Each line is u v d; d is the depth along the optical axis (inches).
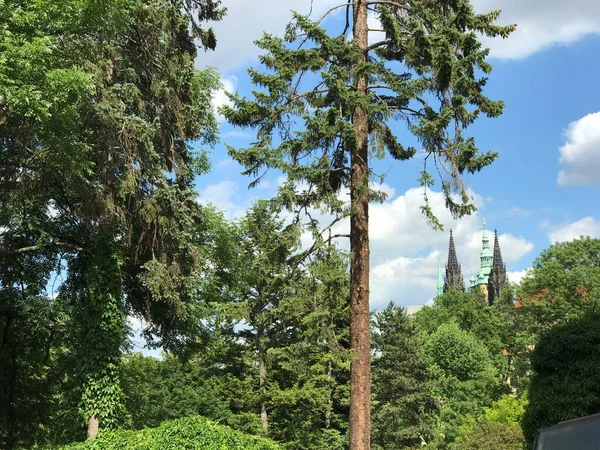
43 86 466.6
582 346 703.1
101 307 691.4
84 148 568.1
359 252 672.4
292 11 663.1
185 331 875.4
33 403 886.4
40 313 767.1
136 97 698.8
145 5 713.0
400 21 722.8
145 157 703.1
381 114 672.4
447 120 635.5
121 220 708.7
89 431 668.7
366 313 669.3
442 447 2047.2
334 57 683.4
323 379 1465.3
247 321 852.6
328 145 676.1
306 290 669.3
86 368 682.8
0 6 456.8
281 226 1256.2
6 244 753.0
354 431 649.6
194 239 864.9
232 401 1534.2
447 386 2460.6
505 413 1753.2
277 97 676.1
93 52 611.2
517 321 2453.2
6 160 684.1
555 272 1876.2
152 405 1450.5
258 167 674.8
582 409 675.4
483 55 654.5
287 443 1454.2
